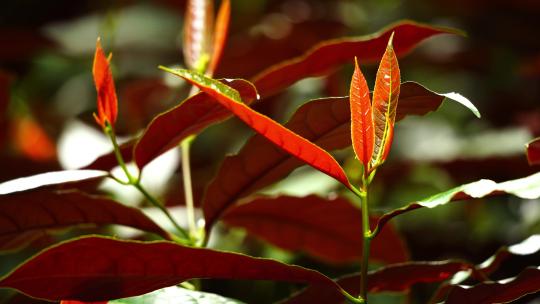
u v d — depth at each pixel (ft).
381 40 1.89
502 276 2.72
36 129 3.36
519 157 2.97
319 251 2.19
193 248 1.61
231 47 3.51
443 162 3.11
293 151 1.64
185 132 1.80
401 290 1.90
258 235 2.17
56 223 1.87
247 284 2.52
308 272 1.65
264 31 3.86
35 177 1.72
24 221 1.85
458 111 4.08
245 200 2.08
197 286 2.07
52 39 4.04
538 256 2.71
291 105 3.67
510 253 1.87
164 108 3.17
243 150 1.84
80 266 1.60
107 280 1.63
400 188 3.40
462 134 3.80
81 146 2.77
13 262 2.90
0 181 2.56
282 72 1.91
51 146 3.34
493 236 3.12
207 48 2.01
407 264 1.82
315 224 2.13
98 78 1.76
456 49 4.03
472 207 3.23
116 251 1.60
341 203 2.08
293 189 2.59
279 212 2.11
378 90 1.61
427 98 1.68
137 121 2.96
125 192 2.49
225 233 2.69
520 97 3.96
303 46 3.70
